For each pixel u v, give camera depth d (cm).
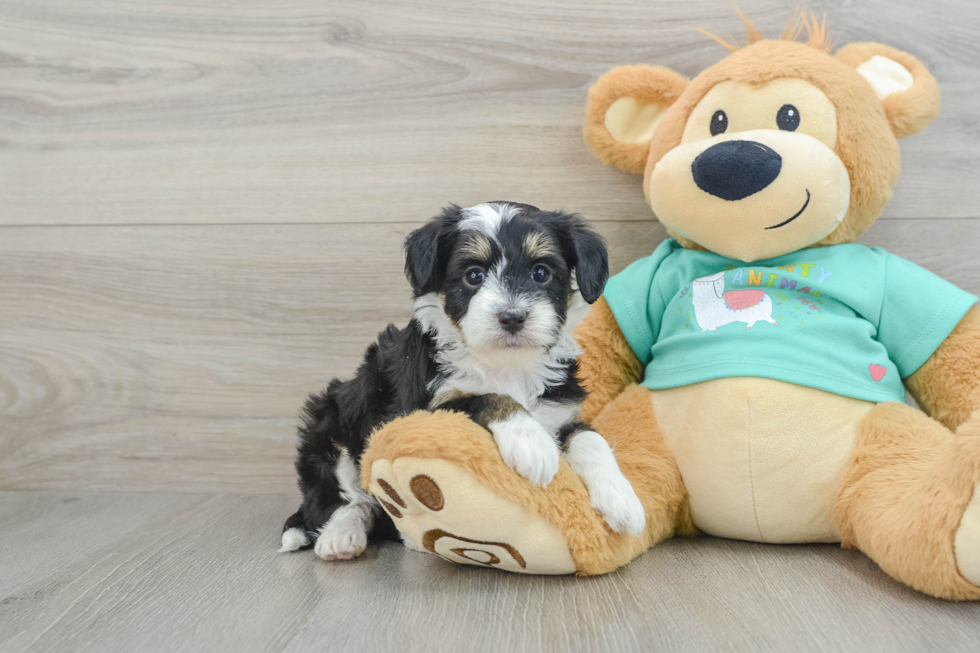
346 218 251
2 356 260
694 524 197
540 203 247
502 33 244
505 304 163
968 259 235
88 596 160
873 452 173
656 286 213
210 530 213
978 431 141
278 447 255
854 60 209
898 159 202
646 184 218
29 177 257
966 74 233
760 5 238
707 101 203
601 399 210
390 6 246
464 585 163
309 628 140
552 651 127
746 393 180
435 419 155
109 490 259
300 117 250
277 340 254
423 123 248
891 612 142
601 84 223
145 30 252
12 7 254
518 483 151
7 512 234
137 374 257
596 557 159
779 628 135
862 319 191
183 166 254
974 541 139
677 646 128
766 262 200
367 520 200
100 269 257
